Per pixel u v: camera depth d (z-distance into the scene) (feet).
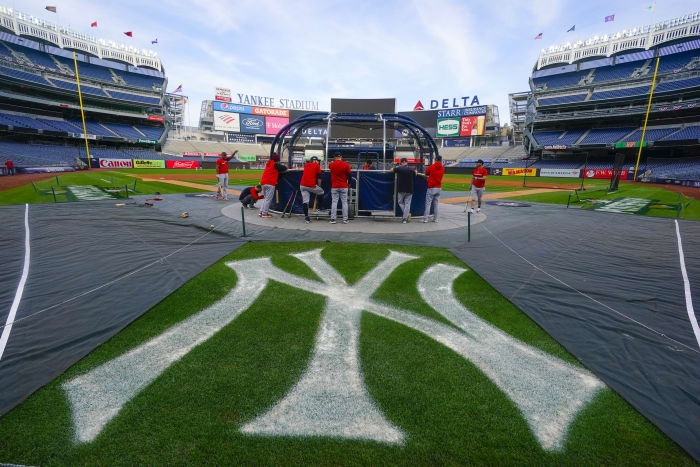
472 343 8.32
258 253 16.11
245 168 168.96
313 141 128.67
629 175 104.12
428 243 18.67
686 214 30.99
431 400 6.29
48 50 135.54
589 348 8.06
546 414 5.97
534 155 145.48
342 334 8.67
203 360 7.43
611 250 17.19
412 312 10.02
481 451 5.21
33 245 16.35
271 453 5.14
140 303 10.21
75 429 5.49
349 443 5.33
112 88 148.97
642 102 117.08
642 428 5.64
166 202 32.96
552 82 143.13
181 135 204.74
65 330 8.56
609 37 132.98
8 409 5.82
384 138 28.55
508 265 14.57
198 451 5.16
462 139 178.50
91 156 121.08
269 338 8.42
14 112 118.73
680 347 8.11
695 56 113.70
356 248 17.42
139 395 6.30
